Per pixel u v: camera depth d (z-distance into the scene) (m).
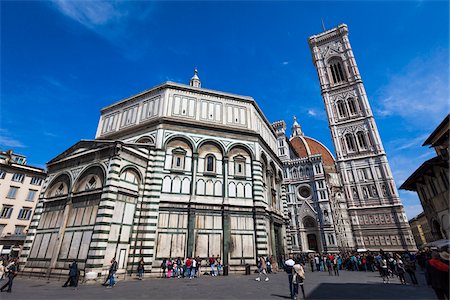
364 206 65.19
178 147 30.08
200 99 34.00
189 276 23.38
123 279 22.12
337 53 86.31
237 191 30.14
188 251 25.56
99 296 13.98
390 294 14.80
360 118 74.12
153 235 25.06
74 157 27.66
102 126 36.91
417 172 30.97
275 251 32.03
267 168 35.88
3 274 23.27
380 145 68.56
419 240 128.25
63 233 24.03
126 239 23.73
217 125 32.69
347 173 70.56
